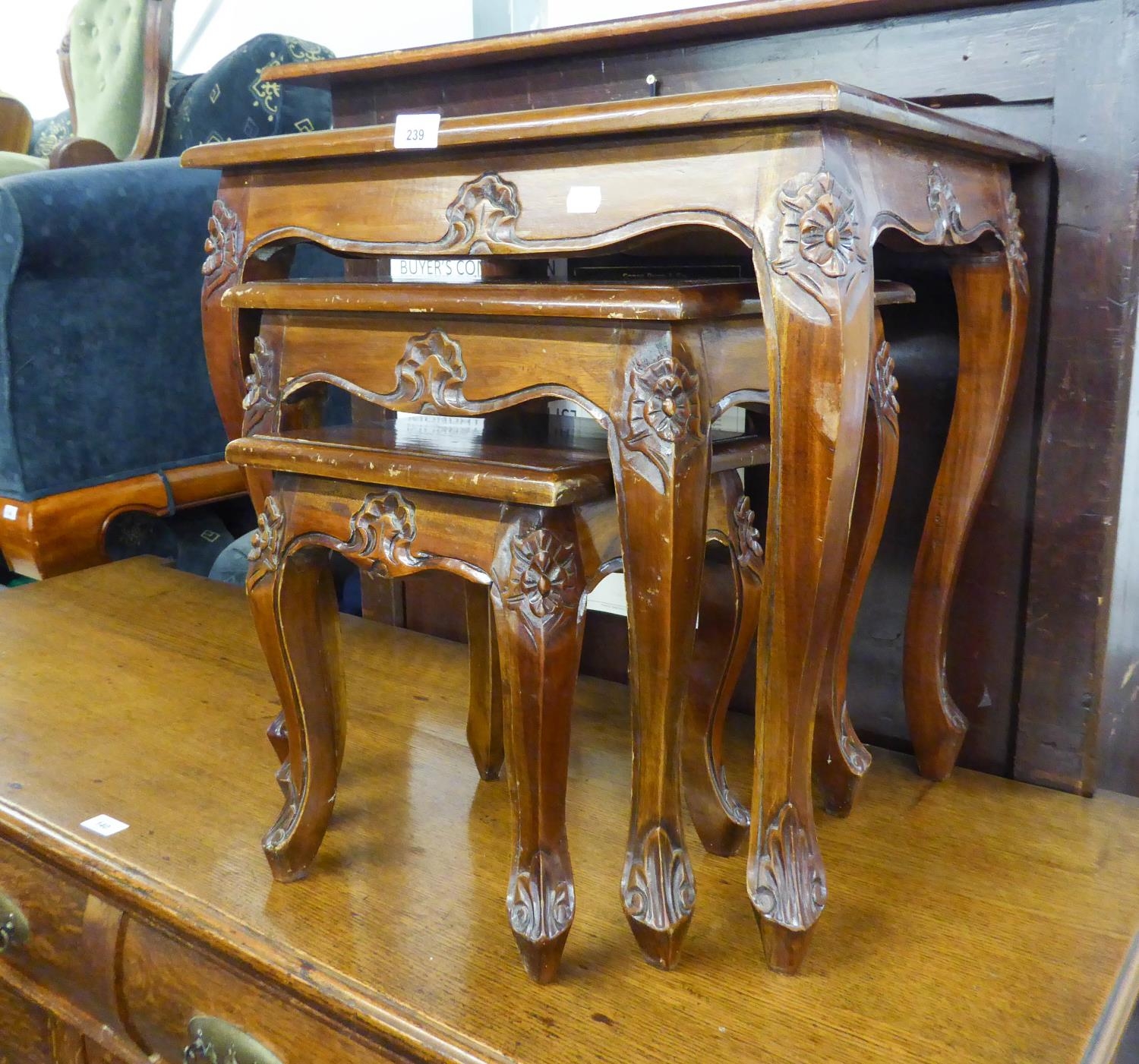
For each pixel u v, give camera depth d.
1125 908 0.84
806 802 0.74
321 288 0.81
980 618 1.06
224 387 1.02
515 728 0.71
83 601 1.59
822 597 0.68
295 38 2.27
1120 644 1.04
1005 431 0.97
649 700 0.71
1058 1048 0.68
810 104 0.60
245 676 1.32
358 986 0.75
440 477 0.71
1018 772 1.06
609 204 0.71
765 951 0.76
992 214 0.88
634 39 1.02
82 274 1.69
